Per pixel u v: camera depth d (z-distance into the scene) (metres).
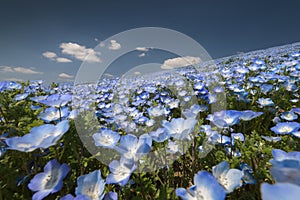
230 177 0.12
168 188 0.15
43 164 0.17
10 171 0.15
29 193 0.16
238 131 0.28
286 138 0.20
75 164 0.18
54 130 0.13
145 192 0.16
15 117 0.21
